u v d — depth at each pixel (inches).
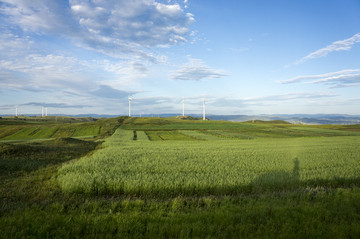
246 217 252.7
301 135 2783.0
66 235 210.5
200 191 369.4
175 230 216.1
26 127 3346.5
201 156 768.9
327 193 359.3
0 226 223.6
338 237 205.3
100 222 235.6
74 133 2952.8
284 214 258.5
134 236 207.8
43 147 956.0
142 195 360.8
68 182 381.4
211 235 216.2
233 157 740.7
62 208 281.0
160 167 542.3
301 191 355.6
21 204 299.7
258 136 2647.6
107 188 373.7
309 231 216.2
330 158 718.5
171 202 310.5
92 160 649.6
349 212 263.0
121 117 5398.6
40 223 233.1
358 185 420.2
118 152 878.4
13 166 577.3
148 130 3405.5
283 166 576.1
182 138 2423.7
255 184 385.7
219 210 268.7
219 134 2901.1
